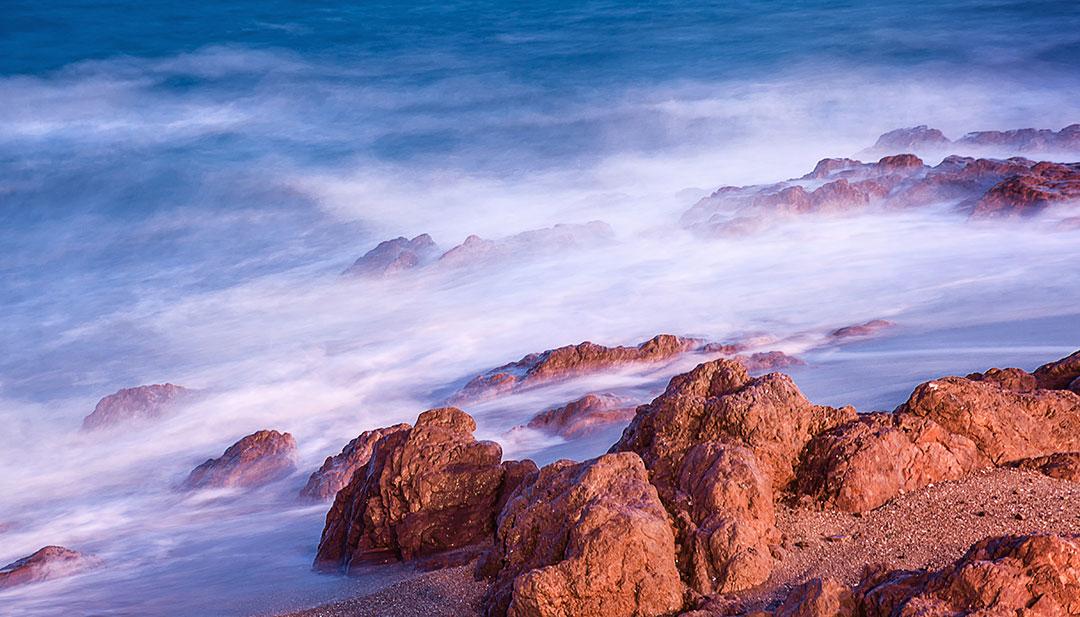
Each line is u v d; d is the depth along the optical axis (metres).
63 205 61.28
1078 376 18.00
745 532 13.70
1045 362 24.50
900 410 16.72
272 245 52.59
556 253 42.88
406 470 17.78
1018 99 67.69
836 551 14.05
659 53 82.50
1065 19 82.25
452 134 69.12
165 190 61.38
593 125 69.06
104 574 21.31
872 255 37.97
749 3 95.62
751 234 42.19
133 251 53.50
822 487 15.30
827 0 94.06
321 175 62.59
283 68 82.69
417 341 36.00
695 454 15.04
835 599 11.57
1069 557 10.81
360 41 89.31
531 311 37.09
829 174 48.53
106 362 39.25
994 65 73.88
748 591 13.32
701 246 41.97
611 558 13.06
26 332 43.53
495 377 28.81
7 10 92.12
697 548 13.75
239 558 20.53
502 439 24.52
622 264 40.97
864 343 28.20
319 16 96.06
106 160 65.69
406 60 84.31
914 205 42.97
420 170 62.91
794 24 87.62
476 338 35.41
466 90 77.12
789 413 16.02
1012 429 16.06
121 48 85.62
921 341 27.69
